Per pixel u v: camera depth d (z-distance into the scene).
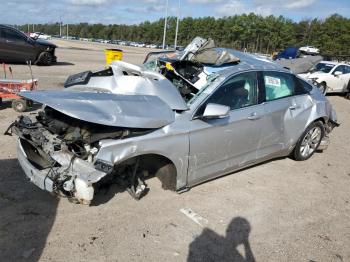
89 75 4.35
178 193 4.23
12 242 3.22
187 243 3.46
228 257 3.34
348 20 86.94
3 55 14.62
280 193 4.70
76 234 3.42
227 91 4.34
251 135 4.65
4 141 5.45
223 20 98.62
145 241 3.42
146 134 3.63
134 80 4.02
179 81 4.81
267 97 4.88
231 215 4.04
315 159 6.13
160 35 111.75
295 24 97.75
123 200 4.08
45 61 15.67
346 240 3.80
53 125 3.69
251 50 96.75
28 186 4.17
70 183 3.35
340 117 10.48
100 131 3.48
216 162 4.38
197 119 4.03
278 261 3.36
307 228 3.95
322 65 15.50
